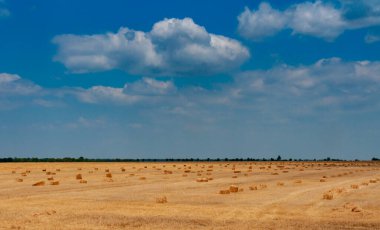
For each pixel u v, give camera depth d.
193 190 44.47
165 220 26.86
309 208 31.69
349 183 54.84
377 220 26.95
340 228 24.66
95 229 24.19
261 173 80.50
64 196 38.72
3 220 26.55
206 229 24.23
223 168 104.44
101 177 65.06
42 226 24.83
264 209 31.23
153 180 59.12
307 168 108.38
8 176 67.19
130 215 28.59
